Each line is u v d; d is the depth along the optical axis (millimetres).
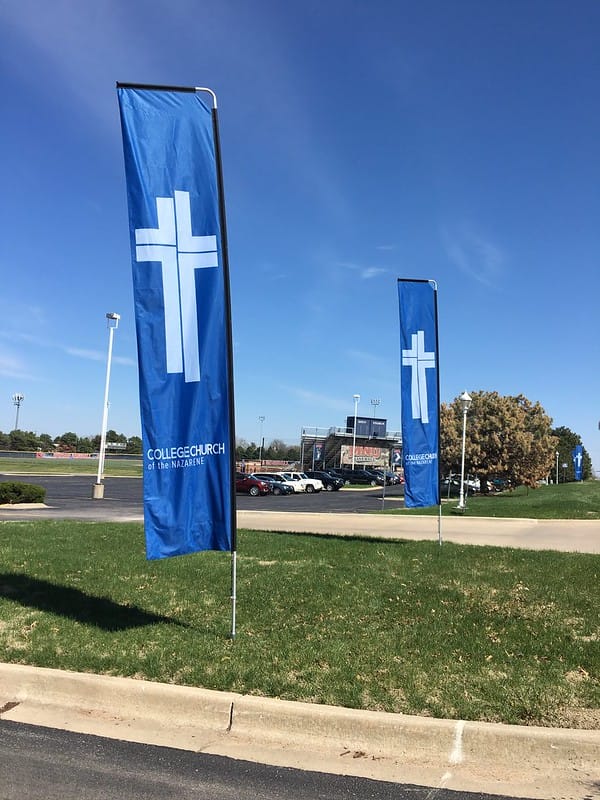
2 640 5852
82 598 7359
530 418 39812
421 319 11656
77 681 4891
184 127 5941
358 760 3994
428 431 11625
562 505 24156
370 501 34250
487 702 4496
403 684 4812
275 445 118688
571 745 3914
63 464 80750
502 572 9039
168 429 5758
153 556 5637
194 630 6156
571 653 5488
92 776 3752
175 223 5852
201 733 4387
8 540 11836
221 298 6016
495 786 3674
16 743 4195
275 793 3584
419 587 7922
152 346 5727
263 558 10258
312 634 6008
